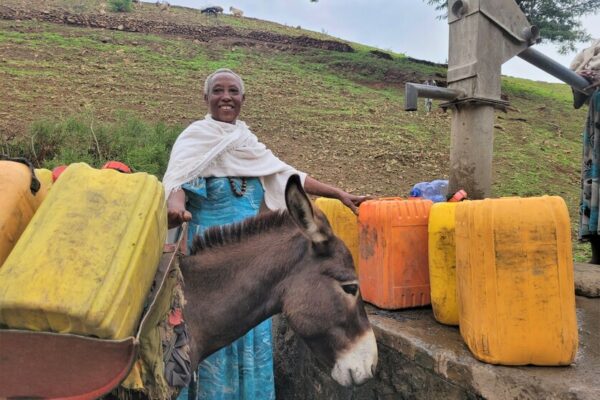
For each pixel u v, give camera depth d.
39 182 1.83
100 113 10.99
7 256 1.62
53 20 20.36
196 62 17.73
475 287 2.20
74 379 1.55
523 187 10.06
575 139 14.78
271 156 3.05
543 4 21.39
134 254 1.62
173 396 2.06
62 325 1.48
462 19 3.82
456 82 3.90
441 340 2.53
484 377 2.15
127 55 17.11
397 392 2.69
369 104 15.63
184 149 2.79
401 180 9.74
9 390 1.56
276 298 2.36
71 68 14.64
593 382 1.97
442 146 12.11
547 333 2.09
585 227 4.20
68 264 1.52
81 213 1.64
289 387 3.72
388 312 2.99
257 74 17.48
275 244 2.38
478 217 2.17
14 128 9.05
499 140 13.45
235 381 2.81
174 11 28.91
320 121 13.23
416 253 2.99
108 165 2.13
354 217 3.43
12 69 13.61
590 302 3.29
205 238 2.43
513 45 3.87
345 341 2.28
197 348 2.31
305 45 23.44
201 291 2.35
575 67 4.31
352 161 10.55
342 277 2.28
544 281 2.09
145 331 1.89
